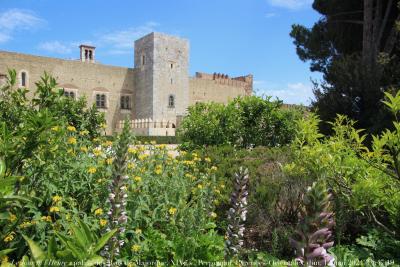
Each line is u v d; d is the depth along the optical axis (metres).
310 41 15.88
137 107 40.69
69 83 36.03
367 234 3.96
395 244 3.69
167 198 3.82
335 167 3.93
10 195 2.12
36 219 2.86
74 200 3.43
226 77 51.06
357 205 3.67
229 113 9.38
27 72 33.41
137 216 3.31
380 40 13.83
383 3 14.05
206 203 3.99
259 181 5.00
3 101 3.35
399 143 3.57
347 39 14.96
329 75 12.25
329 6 15.12
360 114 10.98
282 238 3.81
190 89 44.47
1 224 2.64
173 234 3.45
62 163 3.55
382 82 11.47
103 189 3.49
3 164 2.31
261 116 9.70
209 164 5.91
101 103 38.22
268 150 6.92
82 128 5.57
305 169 4.32
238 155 6.49
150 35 39.22
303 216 1.42
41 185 3.14
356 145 4.19
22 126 2.91
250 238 4.11
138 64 40.84
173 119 40.09
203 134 9.29
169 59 39.97
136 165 4.29
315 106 11.46
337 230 3.61
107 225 2.55
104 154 4.38
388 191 3.81
